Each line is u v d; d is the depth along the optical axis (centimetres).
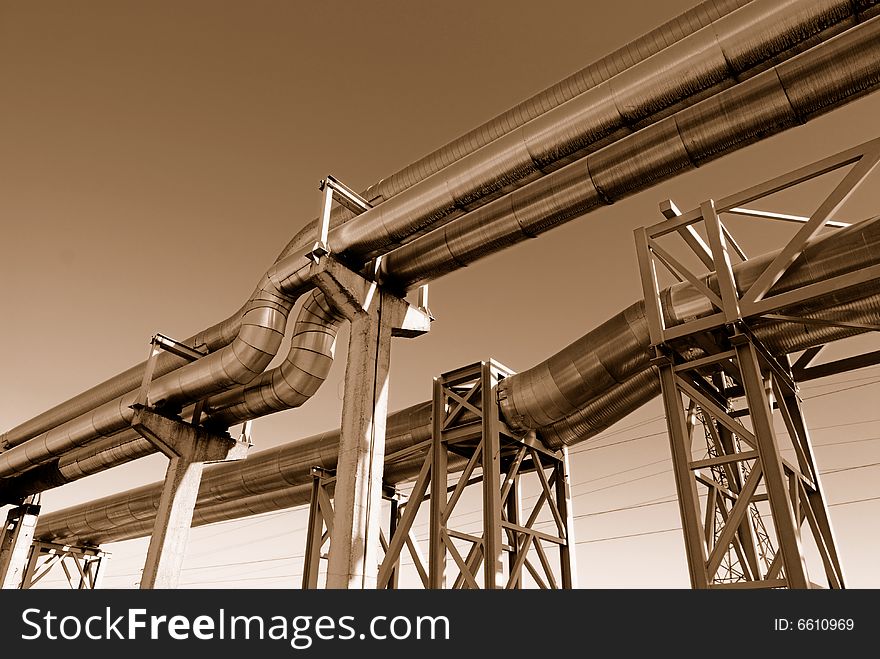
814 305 917
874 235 844
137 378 2000
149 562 1650
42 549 2958
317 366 1579
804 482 935
